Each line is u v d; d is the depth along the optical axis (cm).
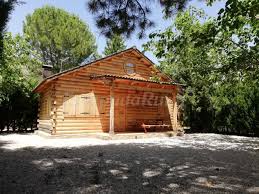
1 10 370
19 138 1572
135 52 1952
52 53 3772
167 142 1480
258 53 794
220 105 2119
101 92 1814
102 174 688
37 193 525
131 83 1759
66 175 668
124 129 1936
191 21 888
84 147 1206
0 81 1936
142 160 899
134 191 548
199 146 1318
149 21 706
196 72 1255
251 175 702
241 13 525
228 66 840
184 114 2300
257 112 1911
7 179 624
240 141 1592
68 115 1652
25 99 2053
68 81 1664
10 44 2162
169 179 649
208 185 602
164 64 1276
